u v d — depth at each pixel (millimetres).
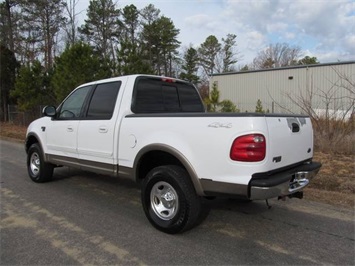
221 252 3283
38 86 20656
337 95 20078
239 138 3104
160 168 3773
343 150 9016
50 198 5172
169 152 3619
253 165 3057
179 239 3594
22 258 3127
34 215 4355
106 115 4539
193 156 3430
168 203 3750
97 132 4594
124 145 4184
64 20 30828
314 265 3031
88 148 4781
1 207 4703
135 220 4184
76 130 4996
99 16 39156
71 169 7477
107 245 3428
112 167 4398
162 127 3730
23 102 20922
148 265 3012
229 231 3832
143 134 3928
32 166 6320
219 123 3244
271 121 3213
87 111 4918
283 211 4555
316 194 5293
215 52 57031
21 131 18328
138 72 16484
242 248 3379
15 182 6281
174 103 4957
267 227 3967
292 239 3613
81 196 5289
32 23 32875
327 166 7262
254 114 3115
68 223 4062
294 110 21000
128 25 43812
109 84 4684
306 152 3955
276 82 24938
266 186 3025
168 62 50312
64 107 5492
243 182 3090
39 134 5973
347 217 4324
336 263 3070
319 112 10859
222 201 4988
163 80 4840
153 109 4562
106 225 4000
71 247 3375
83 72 15883
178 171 3629
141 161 4035
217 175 3260
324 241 3561
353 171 6754
